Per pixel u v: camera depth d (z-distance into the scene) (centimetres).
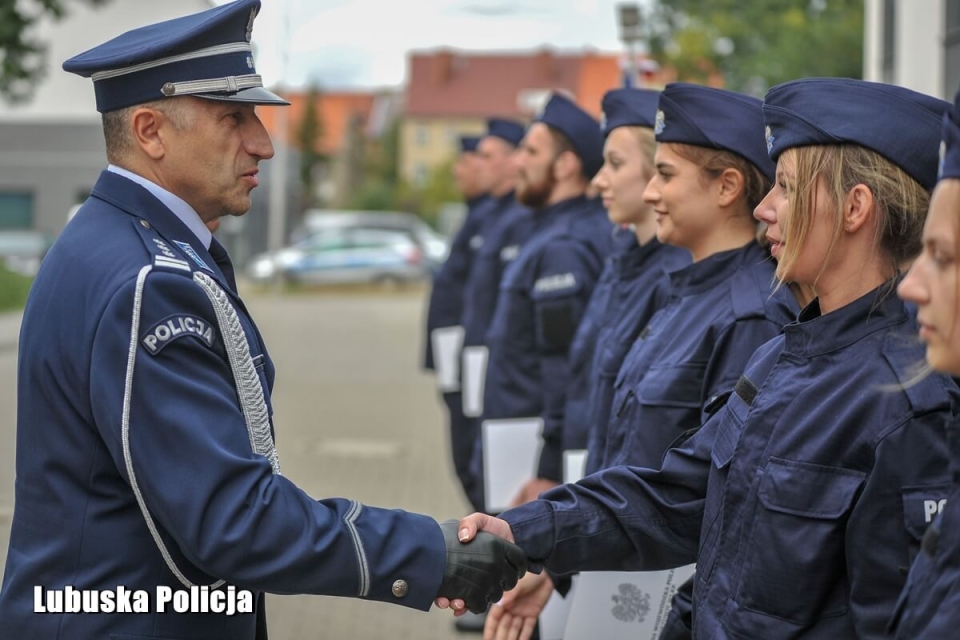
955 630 189
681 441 294
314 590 249
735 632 236
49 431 249
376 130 10600
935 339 191
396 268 3472
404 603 258
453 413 721
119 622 246
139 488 239
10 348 1911
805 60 2323
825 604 228
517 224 676
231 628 255
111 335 239
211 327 248
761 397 240
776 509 229
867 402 221
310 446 1068
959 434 197
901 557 215
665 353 326
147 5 2752
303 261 3462
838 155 235
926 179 233
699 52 2664
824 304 241
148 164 262
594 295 446
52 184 4019
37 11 1772
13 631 248
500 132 785
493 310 679
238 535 238
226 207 267
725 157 324
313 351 1912
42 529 250
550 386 482
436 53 8975
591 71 8719
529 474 503
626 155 392
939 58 1269
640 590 337
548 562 287
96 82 263
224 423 242
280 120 3259
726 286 322
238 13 261
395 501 845
